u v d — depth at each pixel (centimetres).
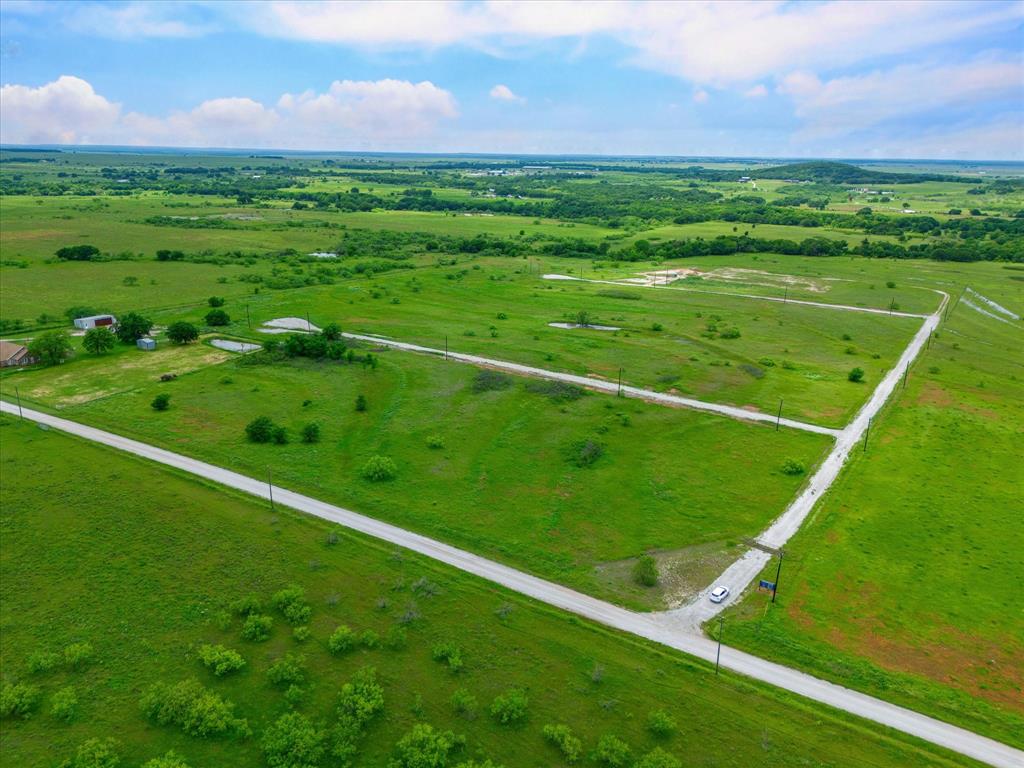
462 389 11169
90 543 6688
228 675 5166
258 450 8756
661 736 4703
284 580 6259
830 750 4600
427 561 6575
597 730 4756
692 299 18862
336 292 18238
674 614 5912
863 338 15225
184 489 7712
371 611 5900
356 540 6856
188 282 18862
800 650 5466
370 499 7638
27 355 11925
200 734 4644
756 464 8775
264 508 7381
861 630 5738
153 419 9612
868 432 9781
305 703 4941
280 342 13262
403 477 8194
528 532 7112
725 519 7456
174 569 6362
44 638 5494
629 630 5709
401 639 5516
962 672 5294
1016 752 4584
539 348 13612
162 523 7050
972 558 6819
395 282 19925
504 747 4612
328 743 4603
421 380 11531
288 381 11381
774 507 7731
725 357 13375
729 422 10075
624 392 11194
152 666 5250
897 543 7044
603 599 6094
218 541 6788
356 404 10344
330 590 6147
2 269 19612
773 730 4753
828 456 9044
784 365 12950
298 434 9294
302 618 5756
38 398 10362
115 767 4372
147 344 13025
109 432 9169
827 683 5159
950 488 8256
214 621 5728
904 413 10656
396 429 9562
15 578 6172
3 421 9369
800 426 10025
